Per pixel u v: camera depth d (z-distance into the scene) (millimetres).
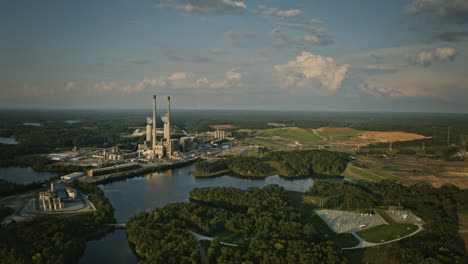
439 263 165875
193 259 179750
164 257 180875
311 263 170000
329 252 181125
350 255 190750
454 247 188625
